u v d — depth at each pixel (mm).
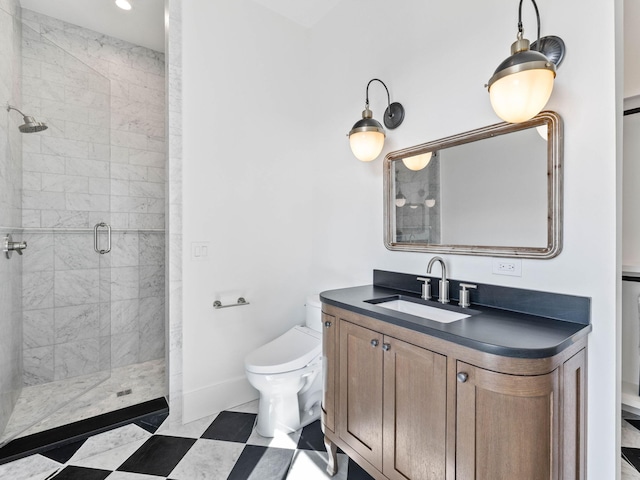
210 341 2145
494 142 1479
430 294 1701
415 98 1811
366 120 1804
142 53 2852
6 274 1895
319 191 2525
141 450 1775
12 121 1962
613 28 1142
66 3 2305
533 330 1130
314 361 1916
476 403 1020
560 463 1022
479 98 1521
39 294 2205
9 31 1907
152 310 2891
